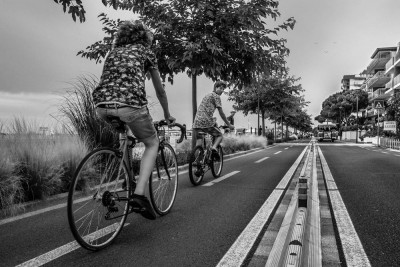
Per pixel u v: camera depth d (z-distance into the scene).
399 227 3.66
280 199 5.16
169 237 3.35
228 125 7.26
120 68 3.20
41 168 4.98
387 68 61.53
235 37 10.34
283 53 11.27
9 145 5.13
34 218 4.08
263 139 26.27
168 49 10.54
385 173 8.37
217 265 2.65
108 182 3.25
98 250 2.99
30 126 5.71
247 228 3.61
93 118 7.26
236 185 6.54
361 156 14.71
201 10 10.09
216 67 10.29
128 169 3.52
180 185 6.54
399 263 2.68
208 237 3.34
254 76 11.92
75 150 5.94
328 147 25.61
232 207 4.63
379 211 4.37
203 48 10.00
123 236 3.38
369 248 3.01
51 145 5.75
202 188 6.19
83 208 2.98
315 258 2.67
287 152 18.55
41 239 3.31
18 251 2.98
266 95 33.16
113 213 3.34
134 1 10.34
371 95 78.00
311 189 5.30
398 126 31.11
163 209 4.26
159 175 4.20
